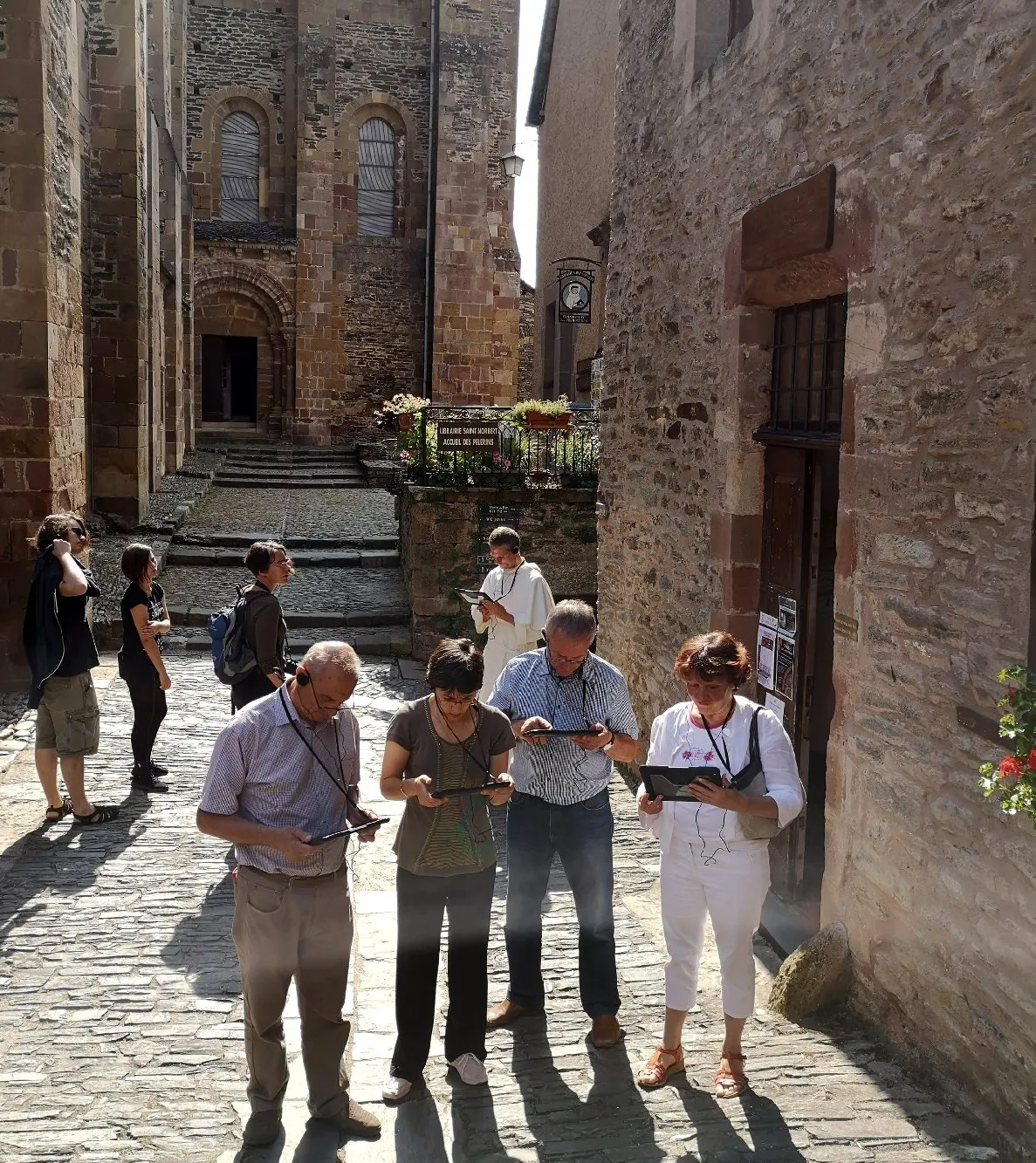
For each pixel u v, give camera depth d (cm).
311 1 2575
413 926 369
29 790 700
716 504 598
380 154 2686
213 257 2573
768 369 563
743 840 361
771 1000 440
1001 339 341
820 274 484
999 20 339
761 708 373
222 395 2748
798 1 484
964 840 359
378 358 2697
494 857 374
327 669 328
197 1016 434
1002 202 339
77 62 1174
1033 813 290
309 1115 356
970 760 356
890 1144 331
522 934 417
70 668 629
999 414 342
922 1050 382
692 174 633
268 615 593
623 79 781
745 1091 366
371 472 2130
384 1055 399
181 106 2308
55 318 1016
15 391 985
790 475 539
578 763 406
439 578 1118
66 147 1067
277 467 2280
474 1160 328
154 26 2020
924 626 384
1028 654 323
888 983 405
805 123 478
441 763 364
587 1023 419
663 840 375
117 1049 409
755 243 524
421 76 2669
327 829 337
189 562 1429
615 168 805
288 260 2608
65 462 1058
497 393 2623
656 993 449
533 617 657
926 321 383
